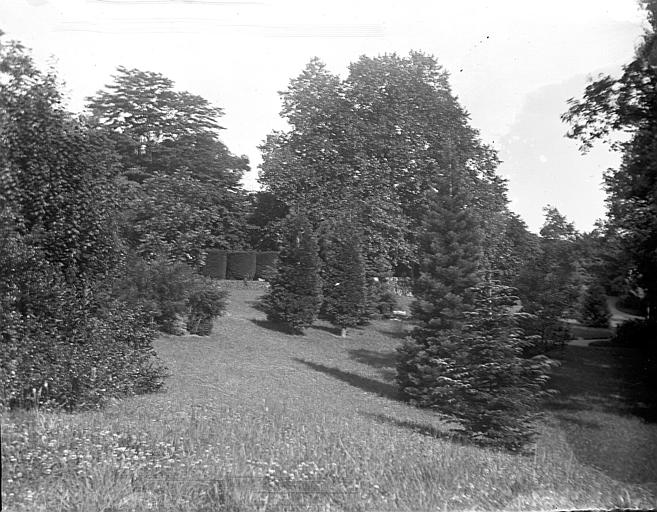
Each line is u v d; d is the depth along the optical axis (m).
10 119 9.40
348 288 21.86
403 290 25.56
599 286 15.34
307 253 21.19
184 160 27.67
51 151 9.73
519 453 8.51
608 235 14.29
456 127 20.80
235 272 29.67
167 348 15.93
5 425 5.93
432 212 14.70
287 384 13.77
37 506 4.46
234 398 11.26
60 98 9.97
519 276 15.30
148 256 18.78
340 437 7.38
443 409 9.93
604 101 12.80
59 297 9.22
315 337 20.52
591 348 14.34
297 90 22.28
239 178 30.67
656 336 14.09
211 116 28.27
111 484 4.80
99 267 10.62
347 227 22.75
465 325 9.26
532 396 8.88
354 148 22.64
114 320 10.68
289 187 23.08
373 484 5.47
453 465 6.39
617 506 6.11
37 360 8.27
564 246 15.68
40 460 5.14
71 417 7.41
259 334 19.64
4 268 8.82
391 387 14.77
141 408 9.08
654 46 12.17
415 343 13.59
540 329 13.52
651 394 11.65
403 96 21.97
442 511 5.21
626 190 13.16
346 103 22.48
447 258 14.10
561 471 7.22
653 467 8.09
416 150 22.23
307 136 22.80
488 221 18.03
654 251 13.56
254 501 4.82
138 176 26.48
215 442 6.43
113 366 10.00
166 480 5.05
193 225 21.59
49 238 9.73
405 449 7.07
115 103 26.44
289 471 5.52
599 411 10.80
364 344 20.14
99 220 10.27
